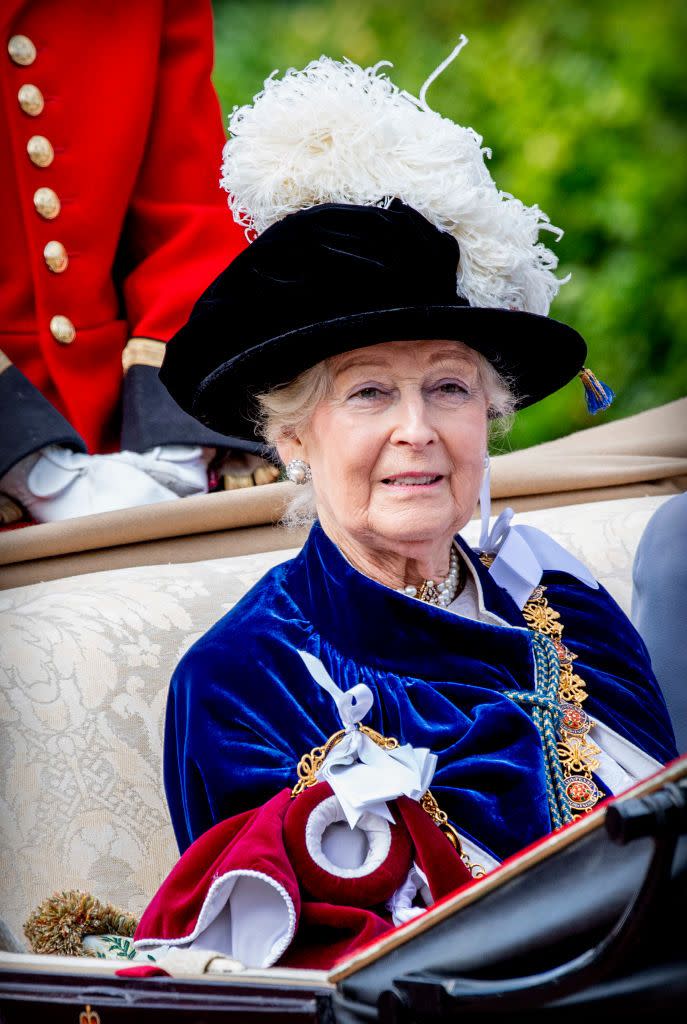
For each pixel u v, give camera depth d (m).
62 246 8.02
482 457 5.59
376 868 4.89
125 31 8.19
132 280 8.30
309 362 5.46
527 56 16.33
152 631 6.58
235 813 5.23
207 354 5.68
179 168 8.38
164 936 4.83
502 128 16.11
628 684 6.00
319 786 5.00
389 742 5.24
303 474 5.84
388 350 5.44
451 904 3.68
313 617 5.61
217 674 5.46
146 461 7.64
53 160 8.00
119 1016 4.34
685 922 3.28
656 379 15.49
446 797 5.25
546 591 6.18
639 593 6.84
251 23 16.80
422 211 5.52
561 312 15.70
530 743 5.46
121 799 6.26
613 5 16.33
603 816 3.37
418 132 5.61
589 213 15.86
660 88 15.99
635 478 8.11
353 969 3.87
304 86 5.64
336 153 5.48
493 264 5.58
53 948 5.50
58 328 7.98
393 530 5.45
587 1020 3.40
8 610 6.61
